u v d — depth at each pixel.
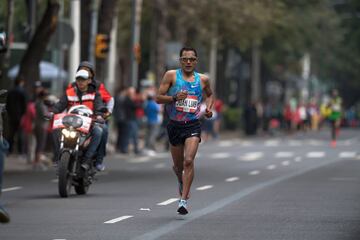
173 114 30.08
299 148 84.44
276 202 34.88
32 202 35.19
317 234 26.23
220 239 25.27
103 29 69.38
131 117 72.12
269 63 133.75
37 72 62.09
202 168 55.72
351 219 29.62
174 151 30.48
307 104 155.38
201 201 35.31
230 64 134.88
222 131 131.38
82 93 37.62
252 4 105.94
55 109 37.72
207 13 104.00
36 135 54.75
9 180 46.31
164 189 40.97
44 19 60.34
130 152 76.12
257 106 136.00
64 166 36.59
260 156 70.38
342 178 47.25
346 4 162.88
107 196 37.56
